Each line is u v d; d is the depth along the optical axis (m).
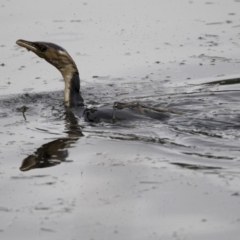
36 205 20.39
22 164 23.91
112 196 20.78
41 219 19.47
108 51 41.19
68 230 18.73
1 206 20.42
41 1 52.38
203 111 29.88
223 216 19.11
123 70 38.16
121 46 42.00
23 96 34.03
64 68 31.81
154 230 18.48
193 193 20.72
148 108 29.66
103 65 39.00
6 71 38.47
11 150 25.45
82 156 24.50
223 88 34.38
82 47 41.84
